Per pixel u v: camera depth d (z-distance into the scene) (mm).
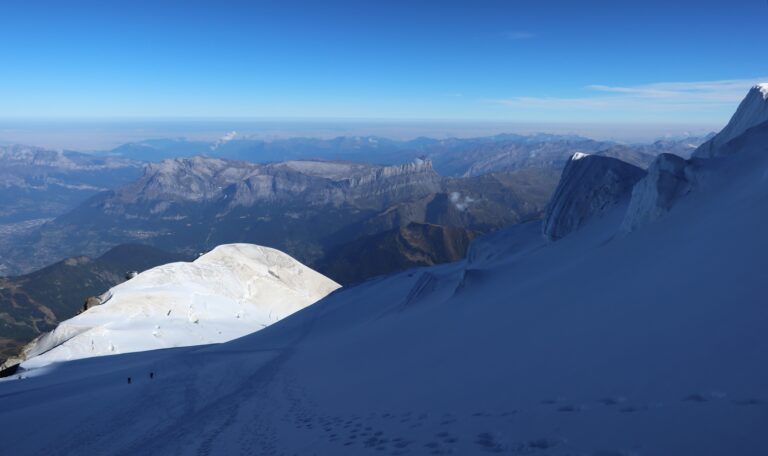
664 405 11609
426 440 14664
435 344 35875
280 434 22234
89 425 37094
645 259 31828
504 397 17047
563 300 32250
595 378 15523
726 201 32312
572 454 10680
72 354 107125
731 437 9109
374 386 27719
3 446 34250
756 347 12523
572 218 64375
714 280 19844
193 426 30547
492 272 63406
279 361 59938
